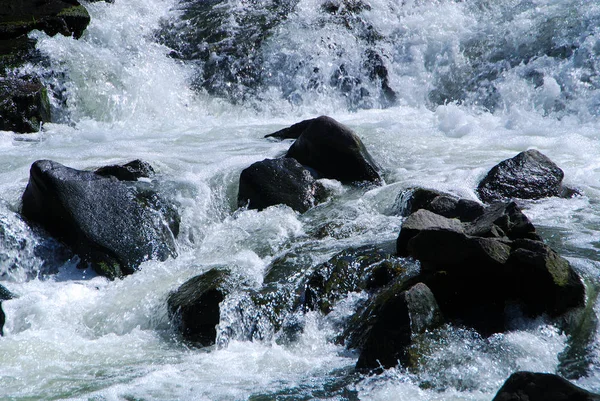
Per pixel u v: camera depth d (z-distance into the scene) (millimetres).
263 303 11680
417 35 27250
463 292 10883
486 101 24453
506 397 7754
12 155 19609
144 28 29406
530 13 26422
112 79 25562
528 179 15922
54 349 11227
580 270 11523
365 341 10352
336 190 16750
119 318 12273
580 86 22984
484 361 9641
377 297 11367
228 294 11797
